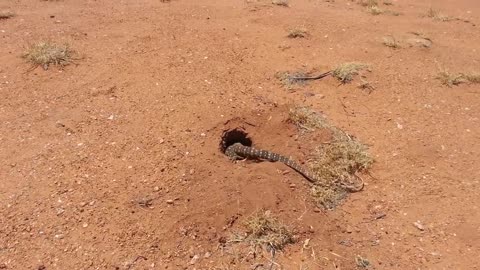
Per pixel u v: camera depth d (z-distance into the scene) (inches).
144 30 112.2
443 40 118.8
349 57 104.4
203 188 66.7
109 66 95.3
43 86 88.7
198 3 135.3
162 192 66.2
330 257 59.1
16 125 78.3
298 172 70.9
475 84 96.9
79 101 84.7
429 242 61.7
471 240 61.9
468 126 83.4
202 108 83.4
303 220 63.5
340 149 75.3
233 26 117.6
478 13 146.3
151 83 90.1
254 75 95.2
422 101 89.9
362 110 86.7
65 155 72.3
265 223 61.7
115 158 72.1
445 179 71.7
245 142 81.1
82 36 107.7
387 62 103.0
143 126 78.7
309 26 120.2
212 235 60.7
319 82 94.0
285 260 58.4
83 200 64.8
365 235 62.6
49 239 59.5
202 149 74.4
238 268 57.2
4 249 58.1
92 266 56.5
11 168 69.4
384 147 77.7
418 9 147.6
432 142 79.0
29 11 123.1
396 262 58.9
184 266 57.1
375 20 130.3
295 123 81.2
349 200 68.0
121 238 59.9
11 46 101.7
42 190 66.1
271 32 115.0
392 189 70.0
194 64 97.5
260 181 67.5
